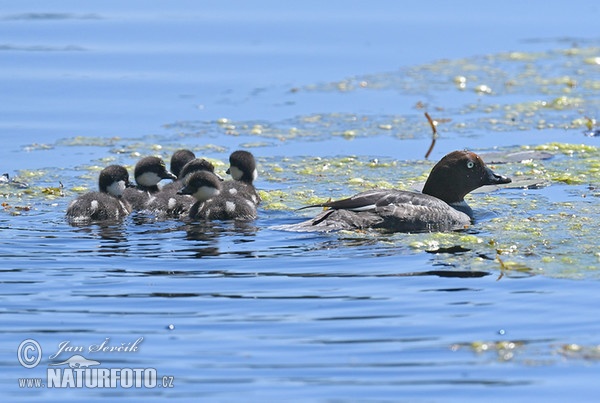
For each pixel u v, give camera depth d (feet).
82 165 71.31
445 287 47.26
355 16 109.81
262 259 51.08
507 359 40.42
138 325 43.60
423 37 104.58
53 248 52.95
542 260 50.55
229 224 57.67
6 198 63.05
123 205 61.00
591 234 54.70
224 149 75.72
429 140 77.56
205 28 105.19
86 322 43.88
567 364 40.01
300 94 89.40
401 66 97.55
